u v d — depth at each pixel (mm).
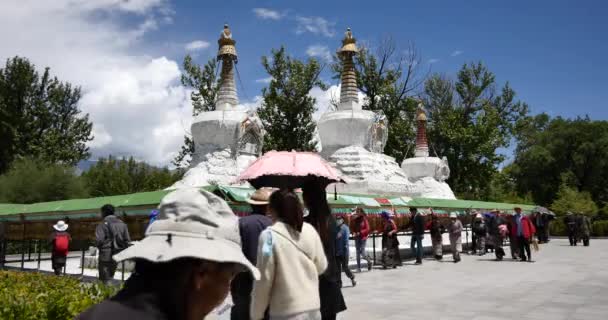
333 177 8109
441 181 36875
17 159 37656
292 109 35125
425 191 35094
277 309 4648
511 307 10773
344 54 29625
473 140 43281
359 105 29156
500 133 47750
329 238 5691
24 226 18062
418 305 11016
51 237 15273
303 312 4621
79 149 44375
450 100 50281
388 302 11367
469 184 47469
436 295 12320
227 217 2219
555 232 46188
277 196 4961
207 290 2055
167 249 1971
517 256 23078
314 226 5711
